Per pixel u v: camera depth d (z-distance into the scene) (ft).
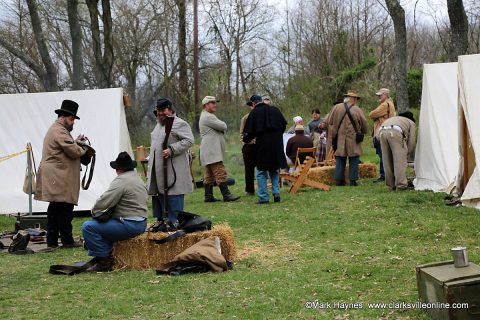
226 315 16.76
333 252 23.95
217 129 38.83
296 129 43.62
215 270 21.62
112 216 23.17
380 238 25.70
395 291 18.06
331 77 92.02
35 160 36.81
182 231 23.12
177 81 106.52
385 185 40.50
